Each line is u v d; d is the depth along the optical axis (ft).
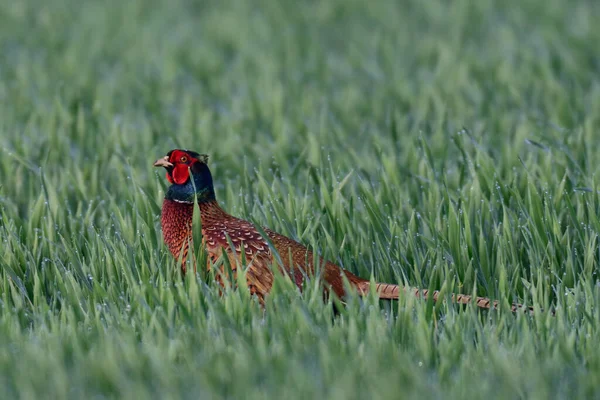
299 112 116.88
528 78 132.98
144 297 59.31
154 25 189.88
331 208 72.79
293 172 86.07
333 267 62.28
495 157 93.86
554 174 83.66
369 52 161.99
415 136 98.58
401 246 68.03
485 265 65.98
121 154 95.35
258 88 132.46
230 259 61.93
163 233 65.92
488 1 207.00
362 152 97.19
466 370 50.90
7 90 135.33
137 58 159.02
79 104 114.01
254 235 62.75
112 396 49.11
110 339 53.67
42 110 117.70
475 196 75.20
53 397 48.39
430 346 53.47
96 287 61.31
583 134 94.27
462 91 127.24
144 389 48.26
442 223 73.36
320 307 57.41
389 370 50.60
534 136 99.71
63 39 177.06
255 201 75.20
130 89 136.26
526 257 69.46
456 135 95.71
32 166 84.23
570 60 139.95
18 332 55.93
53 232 70.59
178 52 161.17
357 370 50.24
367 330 54.70
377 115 116.47
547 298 60.75
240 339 53.36
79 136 101.55
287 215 71.87
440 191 81.25
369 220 71.46
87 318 58.13
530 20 185.78
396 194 80.94
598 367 51.21
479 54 156.04
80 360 51.83
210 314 56.95
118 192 85.56
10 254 66.23
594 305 58.95
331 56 159.43
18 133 104.32
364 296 59.00
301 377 49.01
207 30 182.50
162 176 89.66
